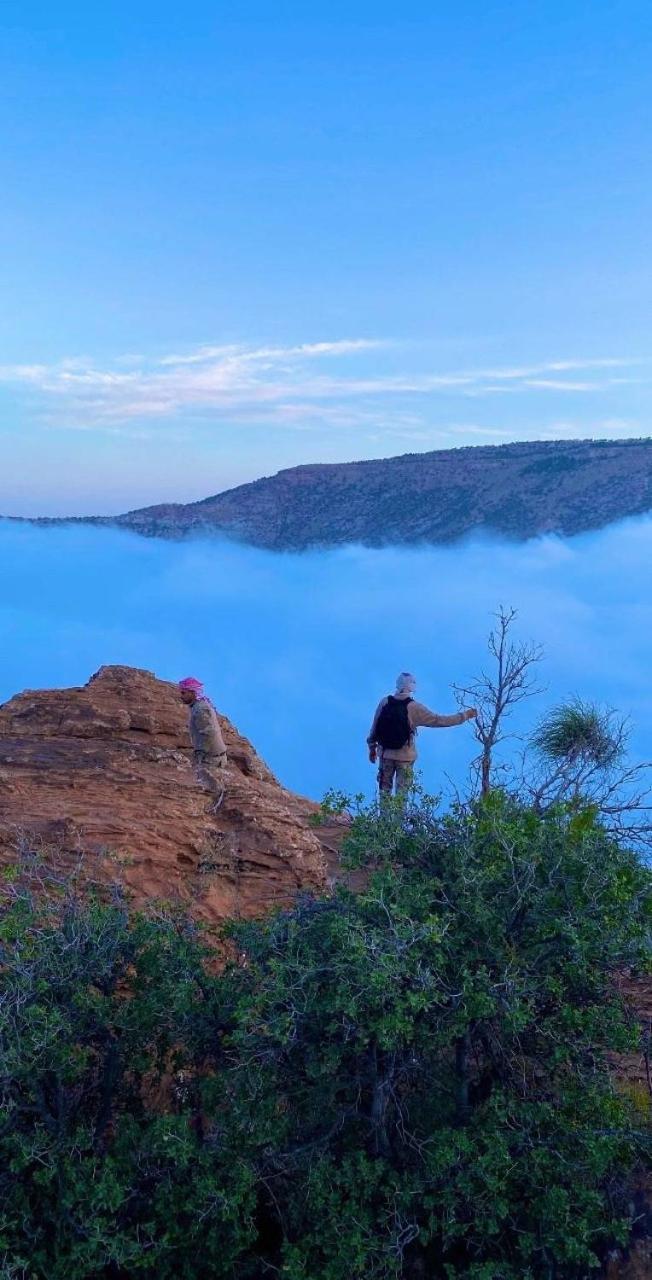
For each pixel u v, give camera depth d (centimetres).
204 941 729
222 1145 533
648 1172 551
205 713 1037
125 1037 581
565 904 580
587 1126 534
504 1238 534
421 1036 529
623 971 608
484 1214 508
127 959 614
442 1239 532
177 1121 527
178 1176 531
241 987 585
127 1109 592
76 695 1246
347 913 569
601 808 810
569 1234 507
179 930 642
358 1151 530
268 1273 547
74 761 1023
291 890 849
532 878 574
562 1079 560
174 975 591
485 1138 518
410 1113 559
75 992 567
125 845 808
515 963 549
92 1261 490
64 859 774
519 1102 546
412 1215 521
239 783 1003
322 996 538
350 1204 511
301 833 908
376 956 514
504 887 584
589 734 900
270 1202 558
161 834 835
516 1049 567
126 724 1169
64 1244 507
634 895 576
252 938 586
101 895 705
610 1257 513
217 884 833
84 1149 529
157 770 1019
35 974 561
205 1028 582
